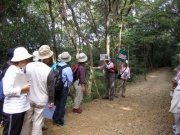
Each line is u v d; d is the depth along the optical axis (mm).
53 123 5324
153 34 17125
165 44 27828
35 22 8250
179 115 4504
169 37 20266
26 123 3844
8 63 3533
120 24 11336
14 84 3057
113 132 4996
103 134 4852
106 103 7938
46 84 3793
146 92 11383
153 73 24375
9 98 3166
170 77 19547
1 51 7395
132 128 5297
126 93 10984
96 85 10023
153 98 9383
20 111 3178
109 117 6188
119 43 11469
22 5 8219
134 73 21406
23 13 8297
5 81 3074
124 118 6148
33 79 3760
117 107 7422
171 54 26281
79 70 6129
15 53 3234
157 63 32719
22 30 7781
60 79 5023
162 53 31766
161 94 10492
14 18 8195
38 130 3803
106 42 10812
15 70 3166
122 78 9531
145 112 6871
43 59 3973
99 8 13164
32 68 3803
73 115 6195
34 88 3771
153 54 31719
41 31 8336
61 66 5168
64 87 5129
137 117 6281
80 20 14195
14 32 7660
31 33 8031
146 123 5691
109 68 8516
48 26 8812
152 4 13789
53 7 10516
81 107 7188
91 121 5742
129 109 7219
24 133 3846
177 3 15883
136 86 14367
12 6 8008
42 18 8695
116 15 11547
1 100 3326
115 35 12125
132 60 21297
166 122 5688
